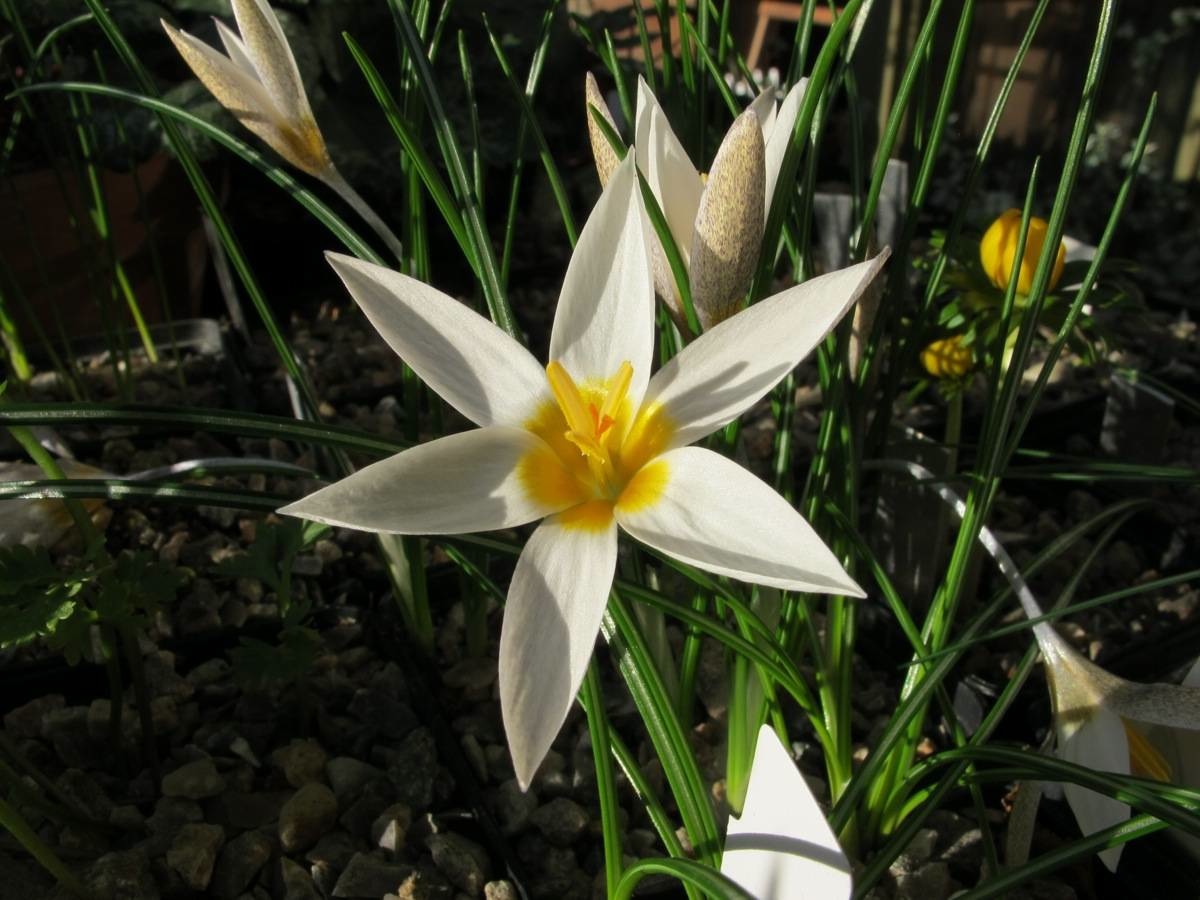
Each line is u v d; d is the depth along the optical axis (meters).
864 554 0.18
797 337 0.12
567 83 0.52
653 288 0.14
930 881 0.19
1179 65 0.55
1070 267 0.25
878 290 0.17
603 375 0.14
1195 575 0.15
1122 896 0.19
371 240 0.47
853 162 0.20
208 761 0.21
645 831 0.20
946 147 0.60
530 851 0.20
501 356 0.13
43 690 0.23
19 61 0.40
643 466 0.13
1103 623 0.26
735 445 0.16
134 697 0.23
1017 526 0.31
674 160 0.13
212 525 0.29
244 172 0.45
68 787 0.20
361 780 0.21
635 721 0.22
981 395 0.37
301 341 0.42
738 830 0.12
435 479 0.12
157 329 0.40
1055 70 0.59
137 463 0.32
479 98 0.49
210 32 0.41
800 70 0.18
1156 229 0.55
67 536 0.21
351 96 0.46
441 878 0.19
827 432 0.17
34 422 0.14
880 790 0.18
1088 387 0.38
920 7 0.54
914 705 0.16
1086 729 0.15
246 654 0.20
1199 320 0.45
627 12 0.51
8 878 0.18
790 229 0.19
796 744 0.22
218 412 0.15
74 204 0.38
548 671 0.11
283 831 0.19
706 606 0.17
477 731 0.22
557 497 0.12
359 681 0.24
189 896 0.19
